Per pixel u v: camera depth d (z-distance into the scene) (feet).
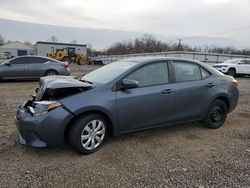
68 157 13.12
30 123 12.60
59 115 12.60
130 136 16.11
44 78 16.02
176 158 13.34
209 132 17.38
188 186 10.84
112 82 14.17
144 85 14.97
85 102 13.08
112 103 13.74
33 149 13.87
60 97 13.39
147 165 12.51
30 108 13.08
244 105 26.45
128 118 14.37
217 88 17.57
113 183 10.92
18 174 11.40
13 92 31.68
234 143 15.61
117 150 14.07
